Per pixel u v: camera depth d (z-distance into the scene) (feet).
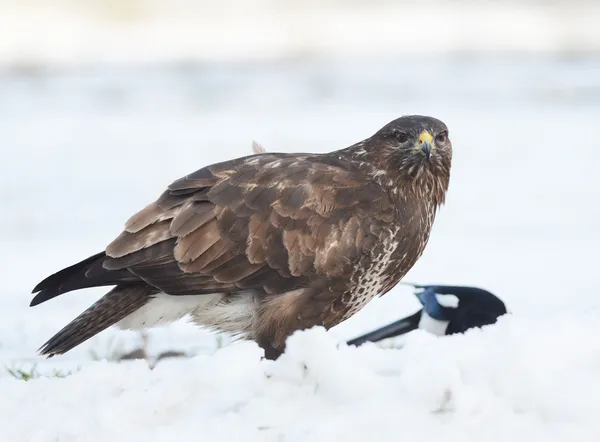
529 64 233.14
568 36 297.53
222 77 220.02
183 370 27.76
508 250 69.31
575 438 23.07
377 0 382.22
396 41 301.84
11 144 135.23
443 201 36.81
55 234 78.18
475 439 23.03
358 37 313.94
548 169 110.01
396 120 35.91
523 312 44.68
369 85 203.00
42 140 138.41
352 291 34.35
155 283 33.04
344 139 134.21
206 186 33.81
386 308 46.85
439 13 367.04
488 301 37.11
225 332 34.47
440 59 252.01
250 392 25.40
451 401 23.58
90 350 39.58
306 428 23.45
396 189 34.96
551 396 24.09
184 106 177.37
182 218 33.24
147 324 34.01
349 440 23.02
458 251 69.00
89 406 26.94
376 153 35.29
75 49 266.16
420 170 34.94
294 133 142.00
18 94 191.62
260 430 23.89
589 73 207.92
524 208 87.35
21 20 303.48
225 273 33.32
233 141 135.33
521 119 153.38
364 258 34.06
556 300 50.06
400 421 23.40
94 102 182.19
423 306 37.81
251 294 33.76
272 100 184.24
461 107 169.17
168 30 313.53
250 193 33.55
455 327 37.22
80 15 314.55
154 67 236.84
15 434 25.93
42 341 42.98
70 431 25.34
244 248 33.24
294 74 225.15
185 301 33.86
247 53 270.26
